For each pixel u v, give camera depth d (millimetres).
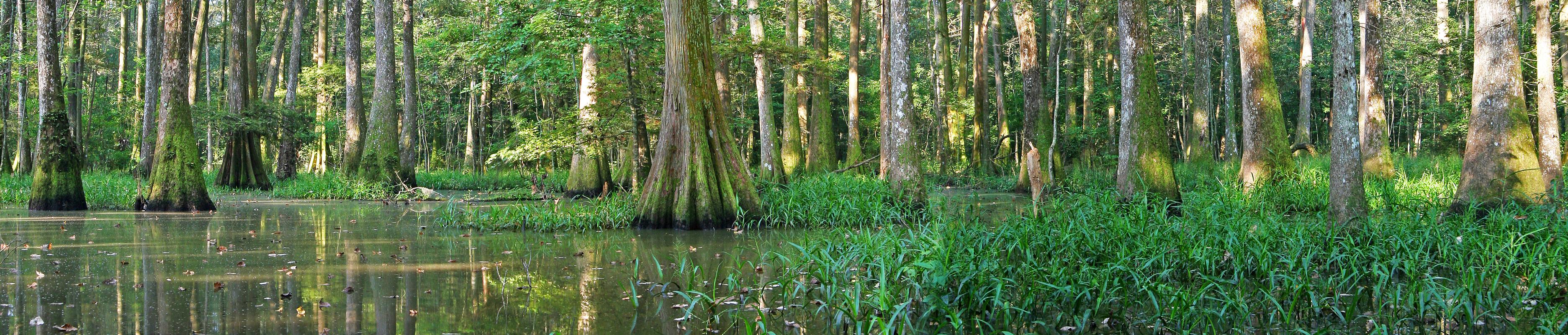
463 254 8961
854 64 25500
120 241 9969
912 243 7332
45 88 14773
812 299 6285
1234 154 28797
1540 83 12242
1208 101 28766
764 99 21984
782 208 12547
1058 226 8008
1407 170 19438
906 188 14305
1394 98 41719
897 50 14523
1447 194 12875
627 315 5723
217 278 7160
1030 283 6070
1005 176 28000
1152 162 14195
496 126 41312
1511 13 10375
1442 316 5727
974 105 31125
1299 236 7707
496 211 12766
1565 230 7457
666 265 8062
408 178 24734
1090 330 5371
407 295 6430
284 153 26906
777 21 25594
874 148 43750
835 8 33875
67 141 14969
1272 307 5980
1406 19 33375
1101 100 38281
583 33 14172
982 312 5660
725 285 6938
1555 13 23859
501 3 14508
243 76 24516
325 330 5176
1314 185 14203
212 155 37281
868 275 6816
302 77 36906
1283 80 41375
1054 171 24016
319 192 20844
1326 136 43750
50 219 13023
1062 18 35500
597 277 7320
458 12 28453
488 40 15047
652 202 12047
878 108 41406
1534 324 5465
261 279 7117
